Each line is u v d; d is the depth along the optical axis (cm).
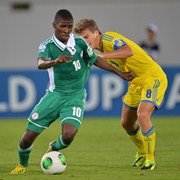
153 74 2847
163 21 7631
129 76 2734
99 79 5816
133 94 2909
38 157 3338
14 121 5694
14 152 3578
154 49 5819
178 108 5853
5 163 3094
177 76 5791
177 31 7612
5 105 5900
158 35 7625
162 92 2841
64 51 2572
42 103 2620
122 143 3950
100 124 5281
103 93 5838
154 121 5422
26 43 7719
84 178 2562
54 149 2678
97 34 2856
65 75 2600
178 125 5053
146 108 2773
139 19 7656
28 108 5900
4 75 5859
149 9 7644
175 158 3183
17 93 5881
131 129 2970
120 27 7688
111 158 3238
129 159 3191
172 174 2642
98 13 7688
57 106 2609
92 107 5866
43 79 5831
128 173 2697
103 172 2739
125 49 2789
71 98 2617
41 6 7706
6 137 4488
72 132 2547
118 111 5866
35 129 2608
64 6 7700
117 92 5831
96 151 3544
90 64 2677
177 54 7606
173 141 4000
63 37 2539
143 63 2847
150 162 2786
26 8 7725
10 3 7700
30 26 7706
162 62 7619
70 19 2516
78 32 2853
